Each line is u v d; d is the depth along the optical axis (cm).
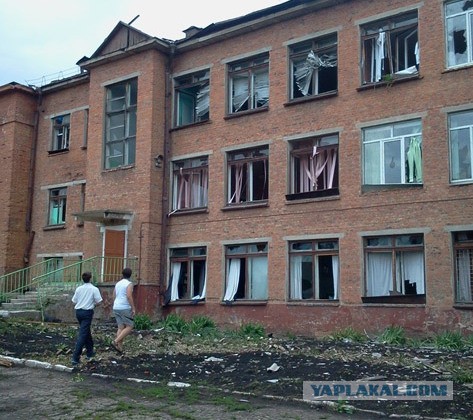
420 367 1198
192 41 2288
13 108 2794
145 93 2317
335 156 1941
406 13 1836
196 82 2328
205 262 2180
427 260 1689
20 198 2767
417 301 1694
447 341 1547
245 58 2180
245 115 2141
